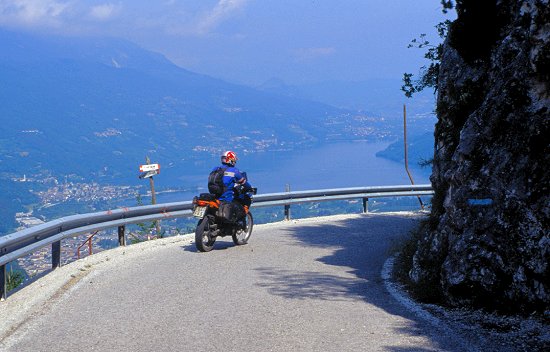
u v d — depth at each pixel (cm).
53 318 745
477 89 966
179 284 950
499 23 934
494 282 730
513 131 775
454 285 761
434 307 781
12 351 617
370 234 1633
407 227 1780
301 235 1623
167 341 634
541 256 693
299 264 1152
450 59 1061
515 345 593
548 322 656
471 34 961
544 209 701
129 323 712
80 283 968
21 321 739
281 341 626
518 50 857
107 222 1373
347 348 596
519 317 695
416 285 870
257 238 1562
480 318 708
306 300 826
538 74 754
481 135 814
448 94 1039
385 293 876
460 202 806
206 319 725
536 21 741
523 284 704
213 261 1188
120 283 962
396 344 607
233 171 1353
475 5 952
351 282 966
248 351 594
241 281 973
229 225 1357
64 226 1170
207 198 1310
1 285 885
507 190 748
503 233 732
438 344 604
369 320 709
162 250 1357
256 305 796
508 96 794
